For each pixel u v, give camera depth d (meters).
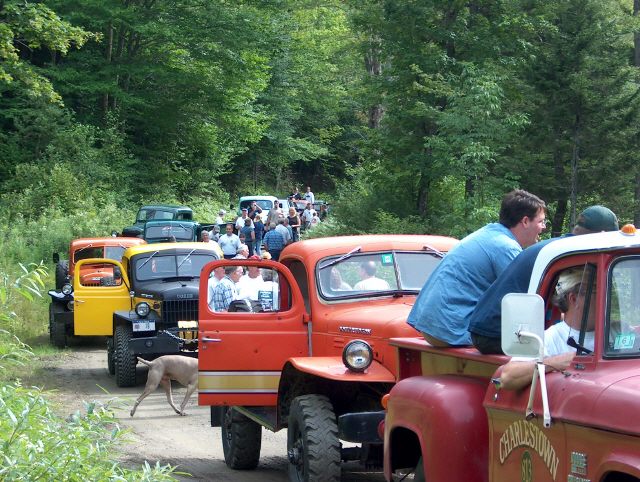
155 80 52.38
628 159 27.23
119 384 16.58
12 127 49.84
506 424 5.16
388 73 32.81
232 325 9.62
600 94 26.97
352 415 8.11
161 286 17.72
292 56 70.56
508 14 30.33
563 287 5.07
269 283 15.37
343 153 79.56
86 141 48.09
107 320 18.52
